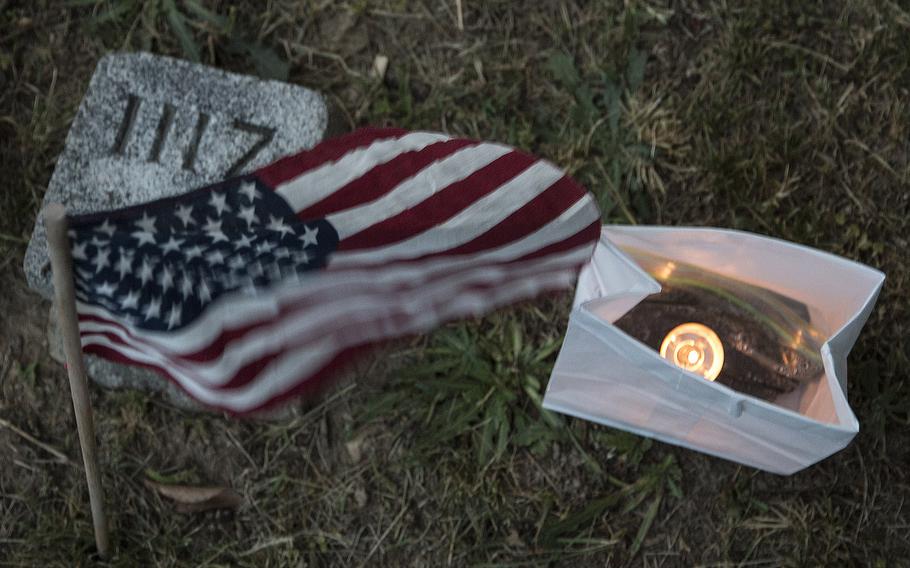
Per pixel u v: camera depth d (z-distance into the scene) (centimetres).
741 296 194
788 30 227
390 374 213
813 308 189
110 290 135
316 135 200
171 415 212
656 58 227
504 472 210
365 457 211
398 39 230
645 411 189
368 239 148
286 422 212
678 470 208
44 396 214
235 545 208
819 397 185
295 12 230
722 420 177
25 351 216
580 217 159
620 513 209
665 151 222
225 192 146
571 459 210
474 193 155
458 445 211
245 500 209
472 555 207
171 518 209
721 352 190
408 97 224
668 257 190
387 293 154
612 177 221
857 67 226
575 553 207
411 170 155
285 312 146
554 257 161
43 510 209
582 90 224
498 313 214
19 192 219
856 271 174
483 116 225
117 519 208
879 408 211
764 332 193
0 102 226
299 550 208
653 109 223
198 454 211
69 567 205
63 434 212
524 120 224
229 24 226
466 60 228
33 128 223
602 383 183
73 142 196
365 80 227
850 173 223
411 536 208
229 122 199
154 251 136
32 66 227
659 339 193
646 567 208
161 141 198
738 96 225
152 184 196
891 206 222
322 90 227
